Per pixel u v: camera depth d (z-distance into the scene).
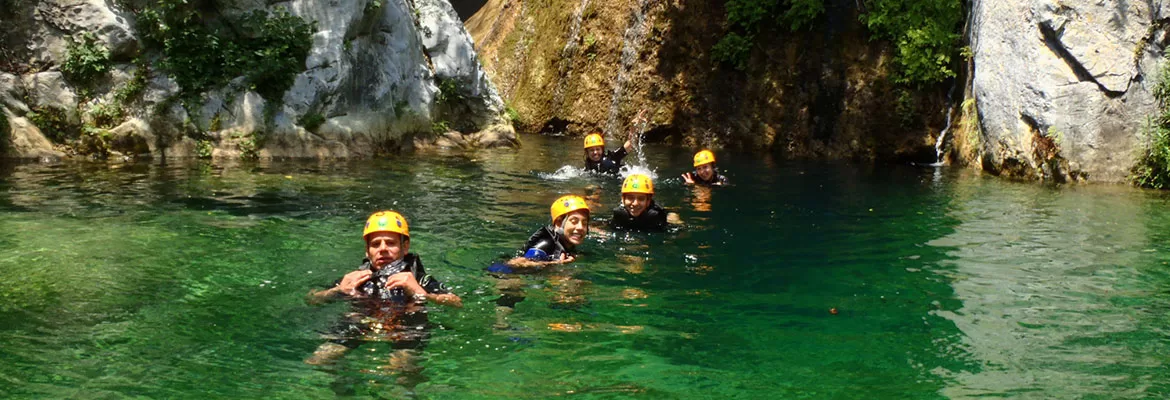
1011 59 13.80
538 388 4.34
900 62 16.48
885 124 16.42
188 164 13.27
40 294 5.81
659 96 20.50
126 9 14.76
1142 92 12.67
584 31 23.66
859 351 4.96
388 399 4.16
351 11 15.77
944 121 16.11
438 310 5.61
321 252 7.27
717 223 9.02
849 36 17.50
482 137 18.41
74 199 9.65
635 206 8.41
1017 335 5.25
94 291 5.91
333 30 15.61
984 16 14.62
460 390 4.29
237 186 10.98
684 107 19.91
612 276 6.65
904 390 4.34
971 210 10.03
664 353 4.89
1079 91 12.88
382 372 4.52
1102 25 12.91
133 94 14.41
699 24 19.89
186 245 7.39
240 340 4.97
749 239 8.19
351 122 15.65
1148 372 4.61
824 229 8.75
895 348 5.01
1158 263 7.21
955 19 16.20
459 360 4.72
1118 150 12.70
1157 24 12.66
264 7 15.55
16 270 6.41
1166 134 12.22
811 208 10.10
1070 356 4.86
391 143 16.33
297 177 12.03
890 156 16.19
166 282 6.19
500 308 5.71
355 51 15.95
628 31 22.16
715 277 6.68
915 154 16.06
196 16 15.12
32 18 14.25
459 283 6.34
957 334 5.26
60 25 14.31
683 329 5.34
